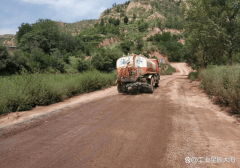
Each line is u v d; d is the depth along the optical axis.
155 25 149.00
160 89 14.02
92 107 7.72
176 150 3.51
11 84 9.03
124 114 6.35
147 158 3.21
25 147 3.79
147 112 6.57
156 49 104.44
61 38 66.81
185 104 7.89
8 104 7.24
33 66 37.22
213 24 18.42
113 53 45.66
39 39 56.41
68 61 53.69
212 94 9.62
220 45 19.03
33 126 5.23
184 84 17.62
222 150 3.52
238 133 4.41
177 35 140.88
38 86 8.77
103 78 16.44
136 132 4.51
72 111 7.03
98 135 4.35
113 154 3.37
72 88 11.51
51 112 6.88
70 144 3.86
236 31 17.92
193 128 4.76
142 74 11.99
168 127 4.86
